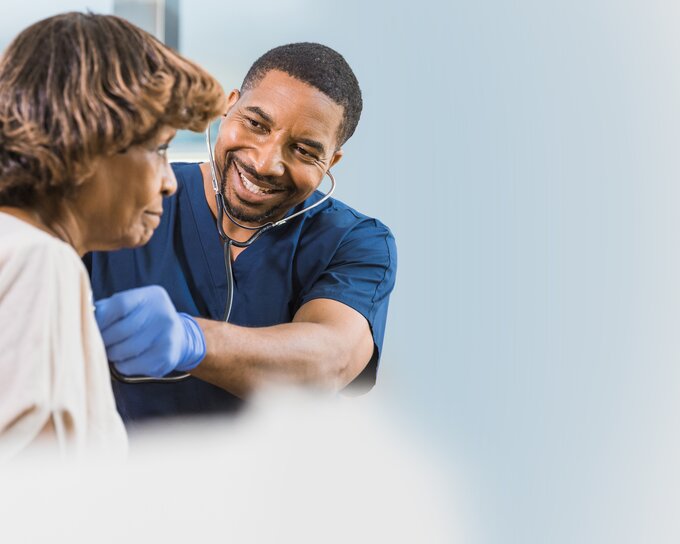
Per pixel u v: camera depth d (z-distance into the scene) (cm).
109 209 71
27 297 61
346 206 140
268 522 94
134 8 167
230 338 100
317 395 111
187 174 132
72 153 67
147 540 79
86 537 74
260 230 122
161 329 84
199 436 125
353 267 131
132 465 83
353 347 119
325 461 106
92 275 128
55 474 67
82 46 68
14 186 68
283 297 132
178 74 72
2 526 70
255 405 108
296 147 115
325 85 113
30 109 67
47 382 61
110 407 68
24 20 158
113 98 68
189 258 130
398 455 131
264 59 117
